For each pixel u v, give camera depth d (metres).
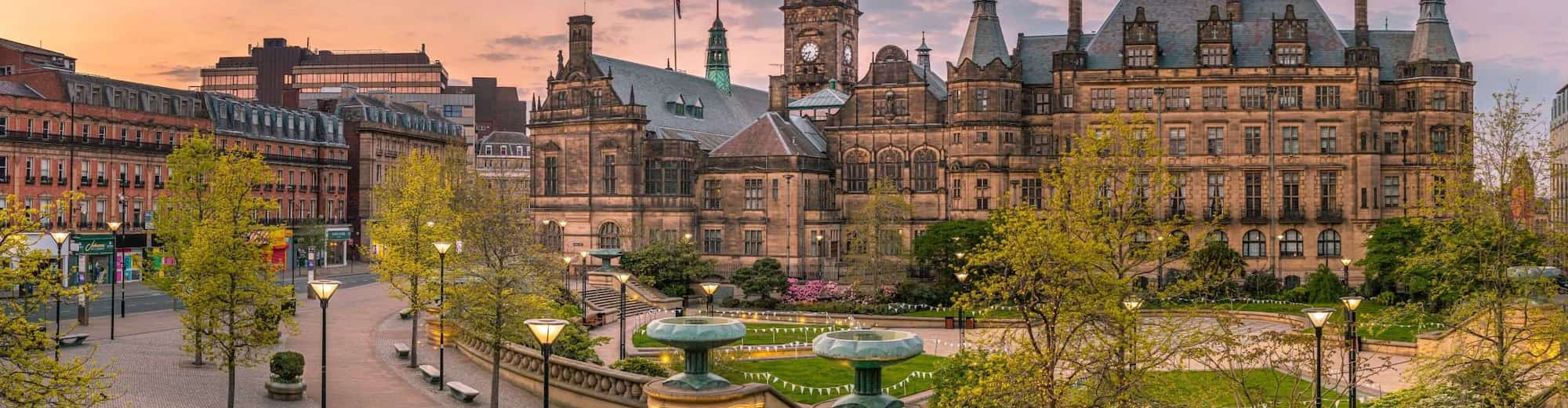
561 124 155.00
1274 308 114.81
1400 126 138.50
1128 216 55.97
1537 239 59.25
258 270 77.38
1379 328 96.00
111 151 146.25
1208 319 85.38
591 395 66.19
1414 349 87.38
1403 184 137.88
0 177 129.88
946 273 125.38
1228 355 53.75
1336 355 85.75
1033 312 50.69
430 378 76.06
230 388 64.06
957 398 51.28
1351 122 135.38
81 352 82.25
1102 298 50.19
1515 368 54.50
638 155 151.75
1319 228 135.75
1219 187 136.25
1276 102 135.88
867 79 149.38
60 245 86.19
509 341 72.94
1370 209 134.88
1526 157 58.47
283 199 178.25
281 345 89.56
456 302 72.00
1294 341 57.12
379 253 98.50
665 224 151.25
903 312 117.44
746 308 122.88
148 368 76.69
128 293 127.06
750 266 146.75
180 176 82.75
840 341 52.97
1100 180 55.38
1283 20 136.50
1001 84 141.38
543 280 74.31
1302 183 135.62
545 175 157.00
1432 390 56.41
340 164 192.75
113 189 147.00
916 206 146.25
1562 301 65.19
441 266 73.81
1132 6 142.88
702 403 56.97
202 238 66.56
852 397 53.59
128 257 147.62
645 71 165.62
